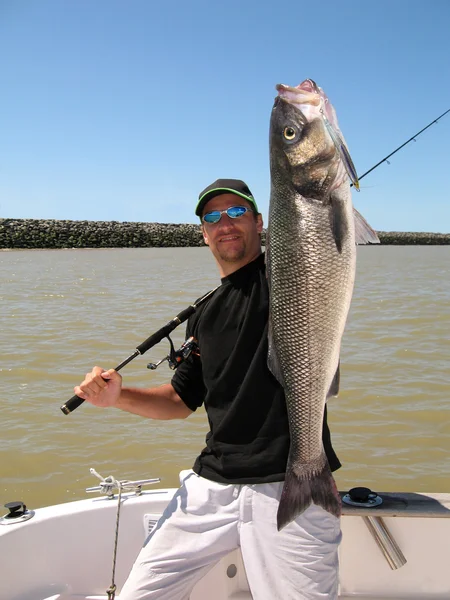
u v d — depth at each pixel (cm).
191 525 254
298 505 234
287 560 240
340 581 292
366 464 591
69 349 1020
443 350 1009
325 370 234
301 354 236
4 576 293
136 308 1493
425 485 553
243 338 255
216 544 251
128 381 830
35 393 789
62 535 310
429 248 6500
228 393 257
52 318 1335
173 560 253
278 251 236
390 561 273
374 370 884
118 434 661
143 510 318
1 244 4881
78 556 312
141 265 3180
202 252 4859
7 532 297
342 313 230
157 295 1764
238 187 269
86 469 587
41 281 2220
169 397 296
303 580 238
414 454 611
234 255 265
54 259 3712
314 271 230
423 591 287
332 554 244
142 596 251
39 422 690
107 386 276
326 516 243
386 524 285
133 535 317
